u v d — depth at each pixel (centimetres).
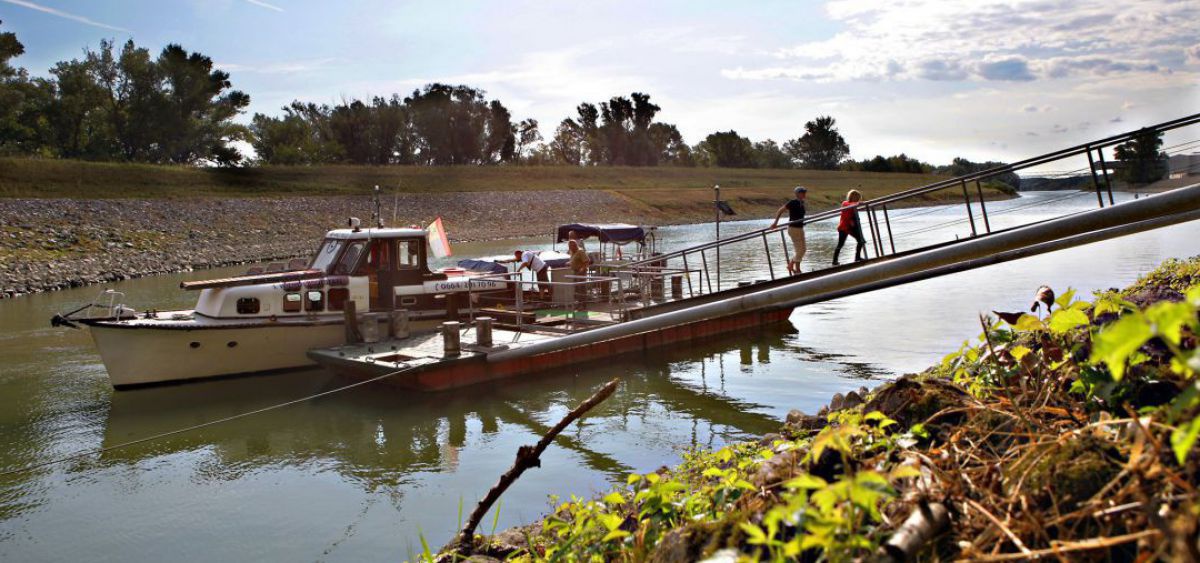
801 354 1662
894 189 10731
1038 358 386
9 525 897
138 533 866
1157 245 3139
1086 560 229
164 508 938
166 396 1432
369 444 1163
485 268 2022
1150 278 667
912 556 240
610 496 402
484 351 1452
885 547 240
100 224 4475
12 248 3719
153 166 6194
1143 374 328
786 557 243
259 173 6862
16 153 8394
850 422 365
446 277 1747
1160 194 763
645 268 2064
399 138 10275
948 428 365
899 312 2048
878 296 2319
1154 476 231
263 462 1096
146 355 1448
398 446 1150
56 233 4119
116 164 5903
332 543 820
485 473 1014
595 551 407
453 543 555
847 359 1597
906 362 1544
